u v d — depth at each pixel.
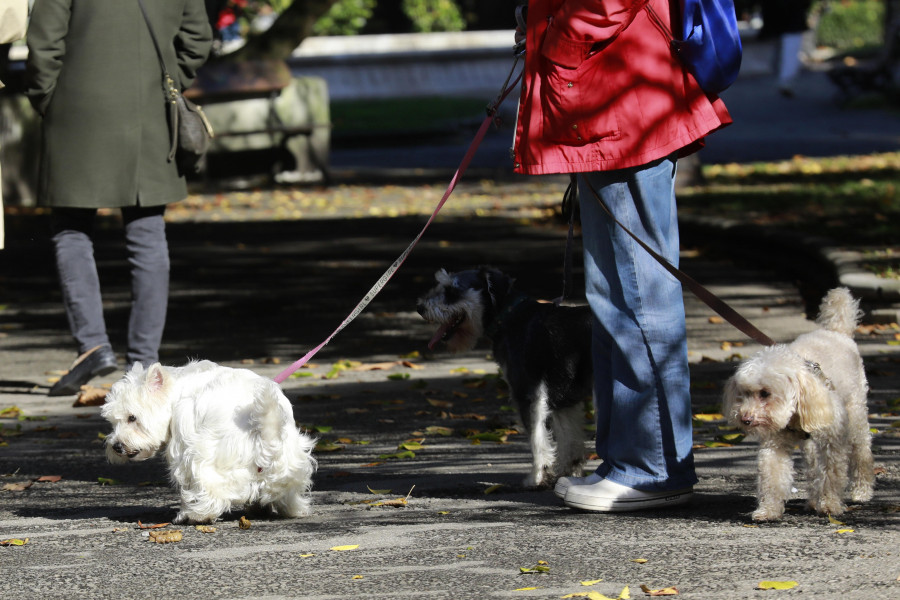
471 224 26.77
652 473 7.53
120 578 6.25
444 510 7.73
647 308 7.45
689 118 7.32
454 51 65.69
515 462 9.36
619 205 7.42
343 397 12.27
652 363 7.47
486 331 8.86
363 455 9.77
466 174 39.06
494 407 11.59
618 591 5.68
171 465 7.43
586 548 6.54
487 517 7.47
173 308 17.84
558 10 7.39
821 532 6.70
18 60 30.78
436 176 38.72
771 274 19.38
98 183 12.12
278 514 7.68
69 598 5.93
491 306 8.81
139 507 8.19
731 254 21.66
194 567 6.43
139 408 7.38
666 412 7.50
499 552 6.51
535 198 31.84
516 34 8.18
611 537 6.78
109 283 19.80
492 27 82.44
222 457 7.24
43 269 21.84
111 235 26.02
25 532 7.49
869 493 7.61
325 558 6.52
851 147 44.03
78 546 7.02
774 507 7.04
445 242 23.89
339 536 7.04
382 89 64.06
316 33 68.50
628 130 7.27
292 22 36.09
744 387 6.95
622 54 7.27
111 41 12.06
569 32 7.20
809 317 15.48
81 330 12.64
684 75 7.34
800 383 6.83
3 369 14.16
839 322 7.84
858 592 5.48
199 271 21.09
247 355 14.54
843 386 7.39
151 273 12.45
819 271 18.23
